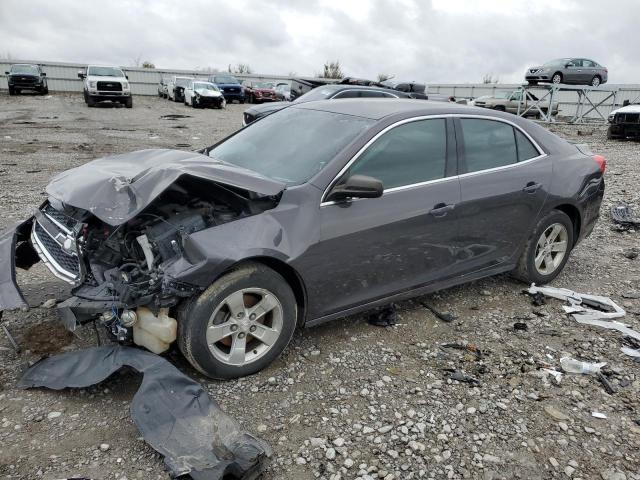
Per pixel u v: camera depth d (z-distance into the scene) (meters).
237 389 3.24
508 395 3.34
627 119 17.09
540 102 27.50
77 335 3.67
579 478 2.69
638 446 2.94
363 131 3.78
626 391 3.44
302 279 3.42
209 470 2.44
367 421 3.03
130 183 3.18
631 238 6.82
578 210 5.02
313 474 2.62
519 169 4.54
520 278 5.00
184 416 2.76
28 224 3.90
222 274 3.14
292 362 3.58
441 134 4.12
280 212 3.35
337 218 3.51
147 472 2.56
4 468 2.54
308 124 4.18
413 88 18.28
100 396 3.11
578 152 5.19
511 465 2.76
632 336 4.12
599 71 29.30
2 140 14.16
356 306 3.80
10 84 32.97
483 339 4.03
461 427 3.02
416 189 3.88
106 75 27.94
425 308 4.50
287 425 2.96
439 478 2.65
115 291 2.98
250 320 3.29
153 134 16.94
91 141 14.66
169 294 2.96
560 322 4.36
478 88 42.38
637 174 11.12
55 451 2.67
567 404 3.28
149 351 3.18
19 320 3.90
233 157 4.19
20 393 3.10
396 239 3.79
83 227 3.21
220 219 3.25
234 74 49.09
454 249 4.20
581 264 5.81
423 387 3.38
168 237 3.14
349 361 3.63
